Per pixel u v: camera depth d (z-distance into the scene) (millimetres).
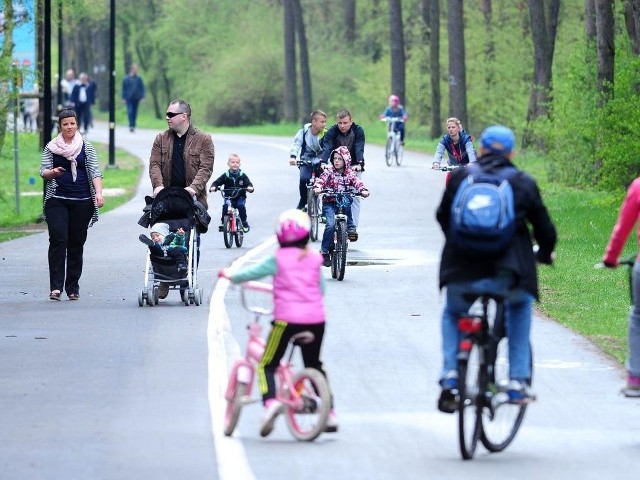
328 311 60875
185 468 32906
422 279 72688
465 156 94188
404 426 37906
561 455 34969
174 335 53844
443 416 39281
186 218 62469
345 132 81250
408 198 129125
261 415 39219
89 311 61094
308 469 32844
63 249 64938
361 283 71062
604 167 107312
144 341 52438
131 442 35781
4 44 116188
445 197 35438
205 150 63688
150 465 33219
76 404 40844
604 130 107875
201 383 44000
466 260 34875
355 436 36625
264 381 35344
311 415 36125
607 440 36719
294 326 34938
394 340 52750
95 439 36156
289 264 35125
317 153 95312
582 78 136000
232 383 36312
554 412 40250
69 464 33375
